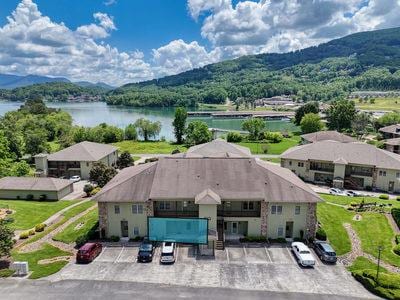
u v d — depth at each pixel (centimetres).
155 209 4612
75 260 3969
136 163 9650
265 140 13938
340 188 7262
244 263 3941
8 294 3228
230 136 14025
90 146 8931
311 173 7762
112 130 14400
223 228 4569
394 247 4294
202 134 13375
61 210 5844
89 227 4844
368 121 15188
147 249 4006
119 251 4222
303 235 4572
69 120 16712
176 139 14962
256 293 3331
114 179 5256
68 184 6956
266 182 4697
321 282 3559
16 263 3594
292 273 3734
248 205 4634
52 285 3406
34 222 5241
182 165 4928
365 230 4831
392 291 3300
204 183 4647
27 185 6669
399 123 14562
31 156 10362
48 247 4306
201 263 3925
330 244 4422
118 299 3183
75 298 3184
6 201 6378
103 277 3588
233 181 4681
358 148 7606
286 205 4503
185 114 14412
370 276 3531
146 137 15212
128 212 4525
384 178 7125
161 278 3584
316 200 4447
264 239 4484
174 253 4159
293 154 7975
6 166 8388
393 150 10000
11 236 3941
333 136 10488
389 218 5278
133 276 3619
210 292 3331
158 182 4647
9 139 10219
